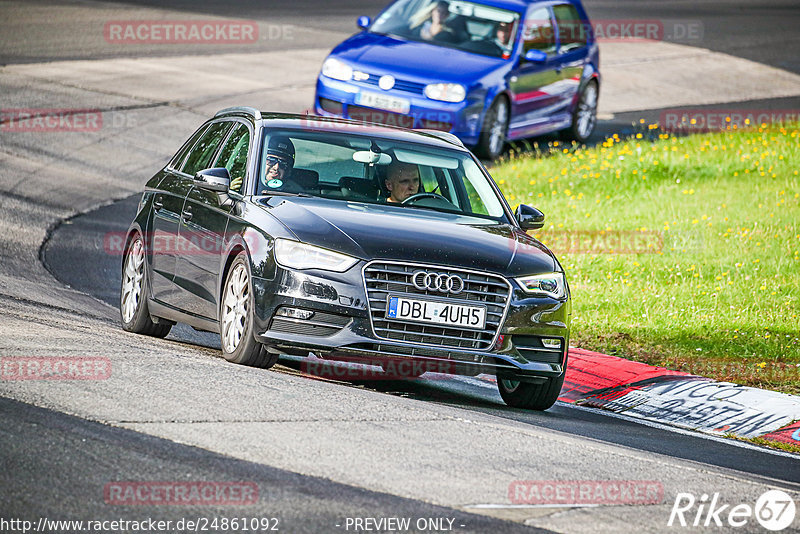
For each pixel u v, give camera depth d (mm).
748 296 44344
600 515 19812
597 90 77375
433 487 20297
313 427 23156
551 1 73375
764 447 30531
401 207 31781
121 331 34719
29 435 20672
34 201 54906
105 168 62281
